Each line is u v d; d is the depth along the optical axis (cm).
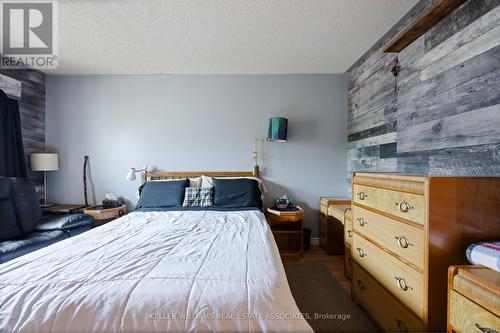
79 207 296
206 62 282
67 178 321
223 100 320
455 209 103
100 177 321
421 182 107
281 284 101
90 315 83
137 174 321
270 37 225
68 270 110
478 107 133
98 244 149
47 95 316
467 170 140
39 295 90
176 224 201
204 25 204
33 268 112
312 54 262
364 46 245
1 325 80
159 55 263
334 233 289
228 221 209
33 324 80
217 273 106
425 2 175
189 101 320
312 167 320
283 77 318
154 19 194
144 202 278
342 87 318
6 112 262
